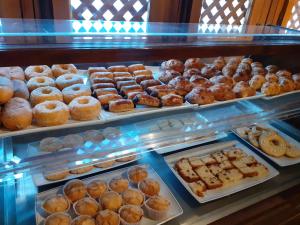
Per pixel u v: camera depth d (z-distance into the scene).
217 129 1.07
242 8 2.11
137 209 0.86
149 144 0.93
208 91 1.11
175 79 1.16
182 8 1.69
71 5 1.42
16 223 0.80
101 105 0.95
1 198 0.86
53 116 0.78
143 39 0.80
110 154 0.86
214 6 1.97
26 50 0.60
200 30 1.04
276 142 1.30
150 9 1.60
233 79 1.29
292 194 1.14
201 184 1.03
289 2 2.19
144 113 0.97
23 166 0.74
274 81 1.29
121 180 0.96
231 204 1.01
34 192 0.89
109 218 0.81
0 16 1.24
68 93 0.92
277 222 1.04
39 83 0.94
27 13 1.28
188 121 1.06
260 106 1.22
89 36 0.74
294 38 1.14
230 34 1.02
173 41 0.83
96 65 1.23
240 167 1.14
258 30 1.20
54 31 0.75
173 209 0.92
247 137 1.33
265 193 1.09
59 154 0.80
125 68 1.24
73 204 0.86
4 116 0.73
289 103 1.27
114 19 1.59
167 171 1.08
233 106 1.20
